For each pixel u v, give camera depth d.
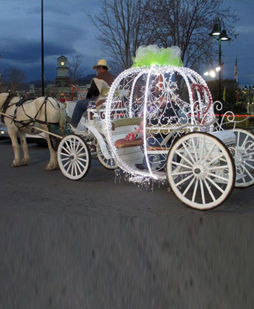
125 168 7.35
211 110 7.05
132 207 6.33
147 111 6.88
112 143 7.22
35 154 12.80
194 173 5.85
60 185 8.05
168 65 6.60
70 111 10.41
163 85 6.89
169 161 6.04
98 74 9.14
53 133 9.44
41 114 9.33
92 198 6.96
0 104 10.16
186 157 6.13
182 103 7.40
